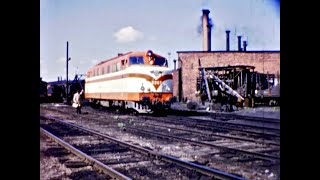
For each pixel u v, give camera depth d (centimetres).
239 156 864
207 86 2702
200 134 1283
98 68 2784
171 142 1104
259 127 1466
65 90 4631
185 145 1034
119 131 1406
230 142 1103
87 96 3172
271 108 2625
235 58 3938
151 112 2177
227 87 2548
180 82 4025
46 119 2023
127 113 2292
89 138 1213
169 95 2044
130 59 2059
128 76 2038
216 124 1642
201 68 2811
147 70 2008
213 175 633
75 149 917
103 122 1748
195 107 2905
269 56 3900
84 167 759
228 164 779
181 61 3994
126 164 790
